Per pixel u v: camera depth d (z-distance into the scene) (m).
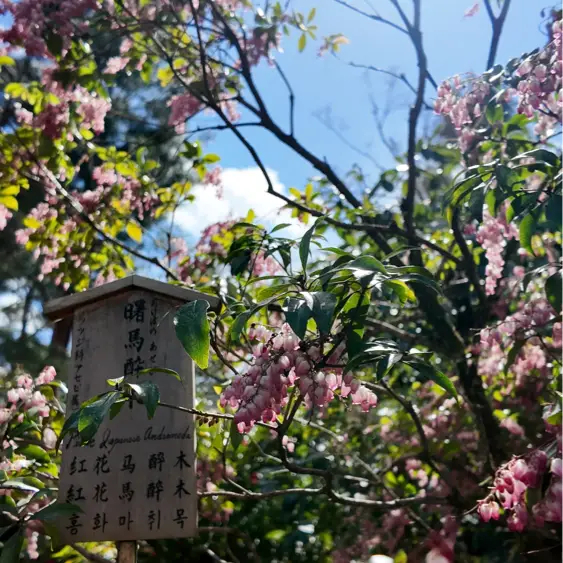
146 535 2.04
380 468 3.91
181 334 1.64
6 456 2.44
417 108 3.00
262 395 1.58
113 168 3.65
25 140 3.42
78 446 2.13
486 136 2.59
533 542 2.68
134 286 2.22
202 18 3.52
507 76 2.32
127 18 3.46
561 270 2.00
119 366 2.19
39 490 2.23
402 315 3.85
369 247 3.78
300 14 3.69
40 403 2.53
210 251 3.50
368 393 1.70
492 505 1.89
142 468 2.09
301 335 1.50
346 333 1.69
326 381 1.65
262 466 4.52
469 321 3.46
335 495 2.37
